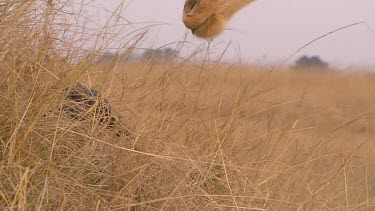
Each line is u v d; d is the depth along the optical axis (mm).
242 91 17109
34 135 11539
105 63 13922
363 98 37062
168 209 11820
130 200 11164
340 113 29734
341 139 24984
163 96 14812
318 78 32656
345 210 15953
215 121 14828
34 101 11781
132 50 13773
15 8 12523
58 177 11102
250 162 15328
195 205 12070
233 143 15078
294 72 30859
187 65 15828
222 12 14289
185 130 14922
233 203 12625
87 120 12586
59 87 12219
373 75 40469
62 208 10477
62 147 11914
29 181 10781
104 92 13914
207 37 14406
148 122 13969
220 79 16891
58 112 12164
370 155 23875
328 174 18047
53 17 13031
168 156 12289
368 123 29953
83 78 13633
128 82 14633
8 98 11586
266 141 17375
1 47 12078
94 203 11039
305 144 18500
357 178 19688
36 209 10016
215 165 13664
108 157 12195
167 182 12352
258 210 12914
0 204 10305
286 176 15602
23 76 12227
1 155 11203
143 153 11742
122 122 13539
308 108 24562
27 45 12453
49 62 12641
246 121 17594
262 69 18438
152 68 14977
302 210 14594
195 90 15891
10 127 11500
